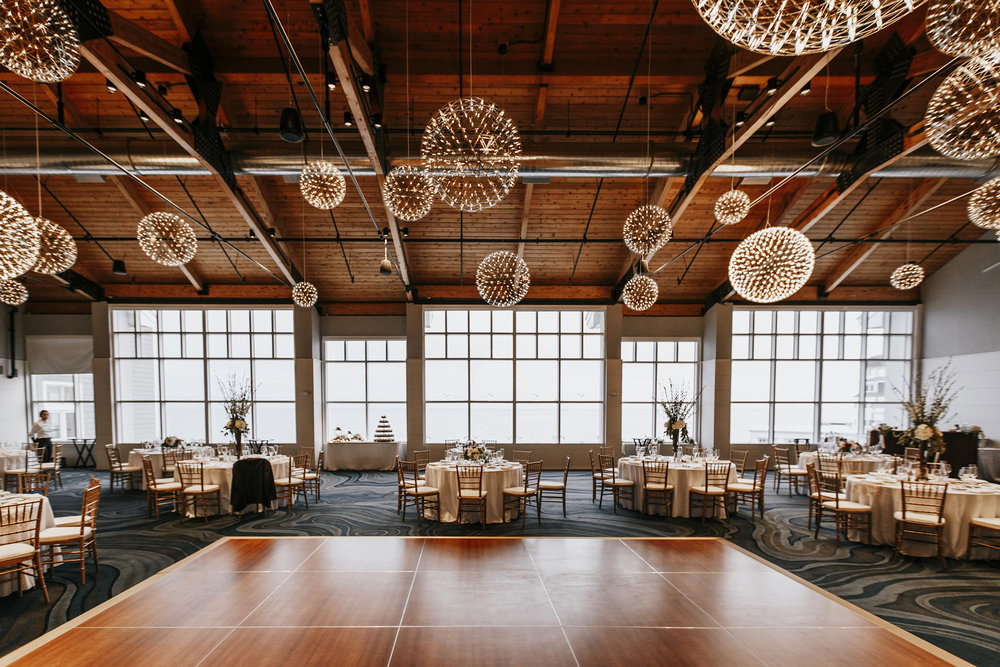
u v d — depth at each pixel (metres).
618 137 8.12
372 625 2.94
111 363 11.66
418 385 11.78
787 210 9.52
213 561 3.91
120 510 7.86
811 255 4.70
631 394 13.17
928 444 6.27
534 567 3.81
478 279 6.49
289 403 12.48
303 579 3.58
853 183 7.52
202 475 7.15
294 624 2.95
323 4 4.48
